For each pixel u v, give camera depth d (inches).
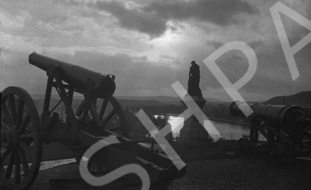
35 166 296.2
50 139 335.0
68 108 323.6
